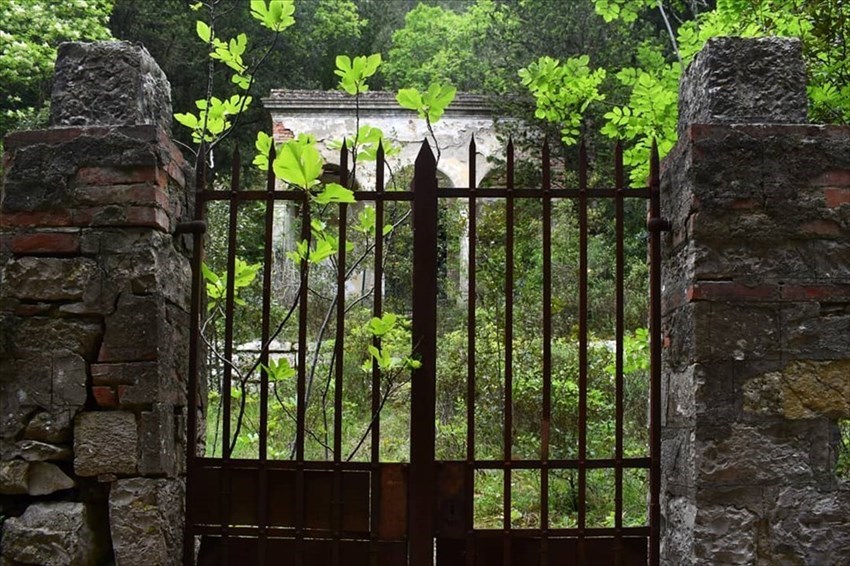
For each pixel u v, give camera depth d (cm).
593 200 1124
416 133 1467
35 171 297
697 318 272
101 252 295
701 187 276
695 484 268
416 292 306
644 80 486
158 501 288
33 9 1182
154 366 290
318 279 923
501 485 575
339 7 2200
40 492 290
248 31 1852
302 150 288
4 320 292
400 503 304
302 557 304
